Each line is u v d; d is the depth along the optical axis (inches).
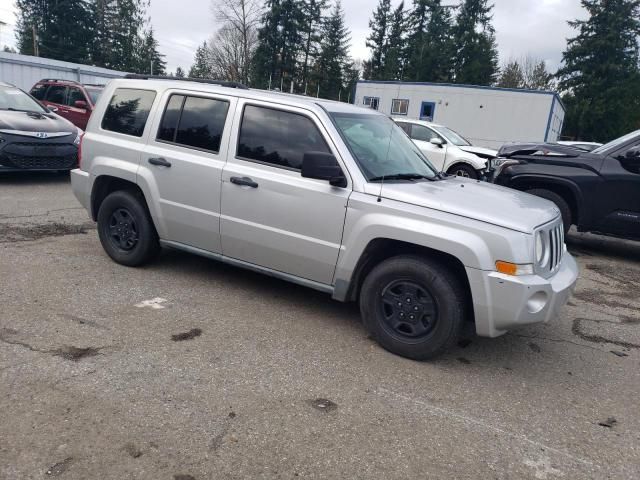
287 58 2192.4
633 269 294.5
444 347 151.4
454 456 114.0
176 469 102.2
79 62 2146.9
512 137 968.9
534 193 311.9
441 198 156.2
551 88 2025.1
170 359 143.9
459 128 1007.0
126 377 132.7
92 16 2218.3
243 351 152.7
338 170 157.9
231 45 2097.7
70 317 164.7
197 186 189.0
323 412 125.6
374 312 160.1
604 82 1857.8
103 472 99.7
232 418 119.8
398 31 2413.9
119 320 165.8
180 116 197.9
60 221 284.0
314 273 171.5
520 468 112.2
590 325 201.8
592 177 296.4
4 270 200.8
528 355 169.6
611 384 154.8
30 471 98.2
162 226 202.2
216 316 176.1
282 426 118.5
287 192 170.6
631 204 289.6
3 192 349.1
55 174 436.1
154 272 214.1
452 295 147.5
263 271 184.2
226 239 187.2
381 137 189.0
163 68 2903.5
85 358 140.3
